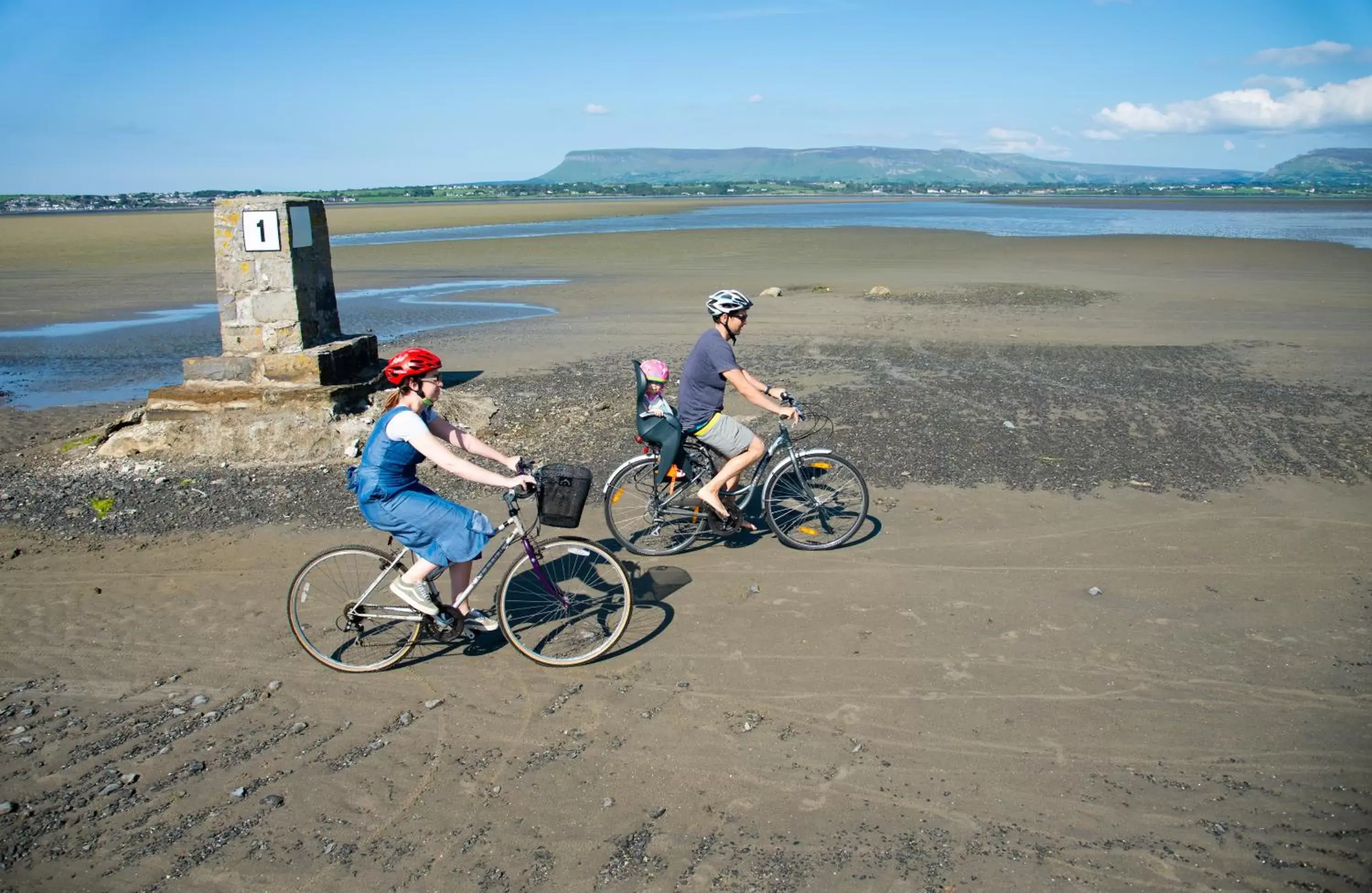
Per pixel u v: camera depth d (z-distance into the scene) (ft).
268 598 20.65
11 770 14.33
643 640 18.24
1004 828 12.45
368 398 34.81
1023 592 19.77
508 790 13.61
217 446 31.42
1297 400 35.96
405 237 164.66
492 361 47.67
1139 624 18.24
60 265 109.91
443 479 28.63
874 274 90.38
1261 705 15.28
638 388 21.48
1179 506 24.77
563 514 16.85
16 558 23.18
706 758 14.28
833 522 22.53
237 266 32.89
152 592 21.12
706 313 64.75
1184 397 36.68
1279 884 11.24
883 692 16.01
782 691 16.14
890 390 38.73
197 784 13.93
